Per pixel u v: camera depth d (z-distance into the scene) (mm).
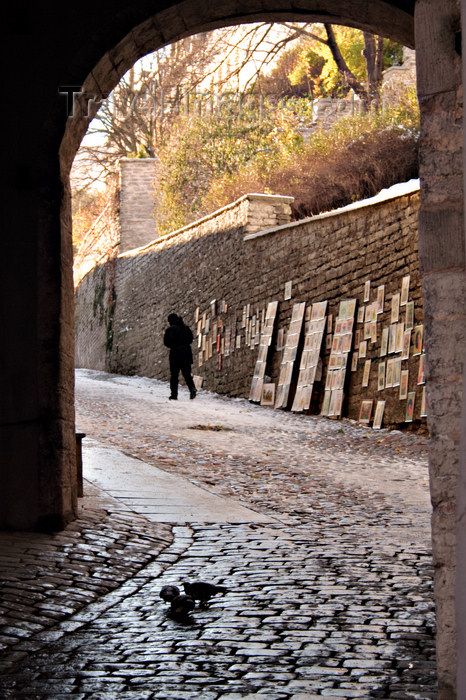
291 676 3754
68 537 6238
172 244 25750
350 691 3570
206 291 22984
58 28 6691
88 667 3877
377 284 15430
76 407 16219
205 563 5891
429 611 4777
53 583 5160
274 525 7262
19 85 6715
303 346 17703
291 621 4586
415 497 8984
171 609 4621
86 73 6664
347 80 24766
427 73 2967
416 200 14281
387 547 6527
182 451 11469
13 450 6520
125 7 6617
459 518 2486
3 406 6574
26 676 3758
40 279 6664
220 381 21594
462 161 2812
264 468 10555
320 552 6277
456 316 2863
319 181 21188
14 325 6633
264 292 19594
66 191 6938
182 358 19484
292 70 33812
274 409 18156
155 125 31312
